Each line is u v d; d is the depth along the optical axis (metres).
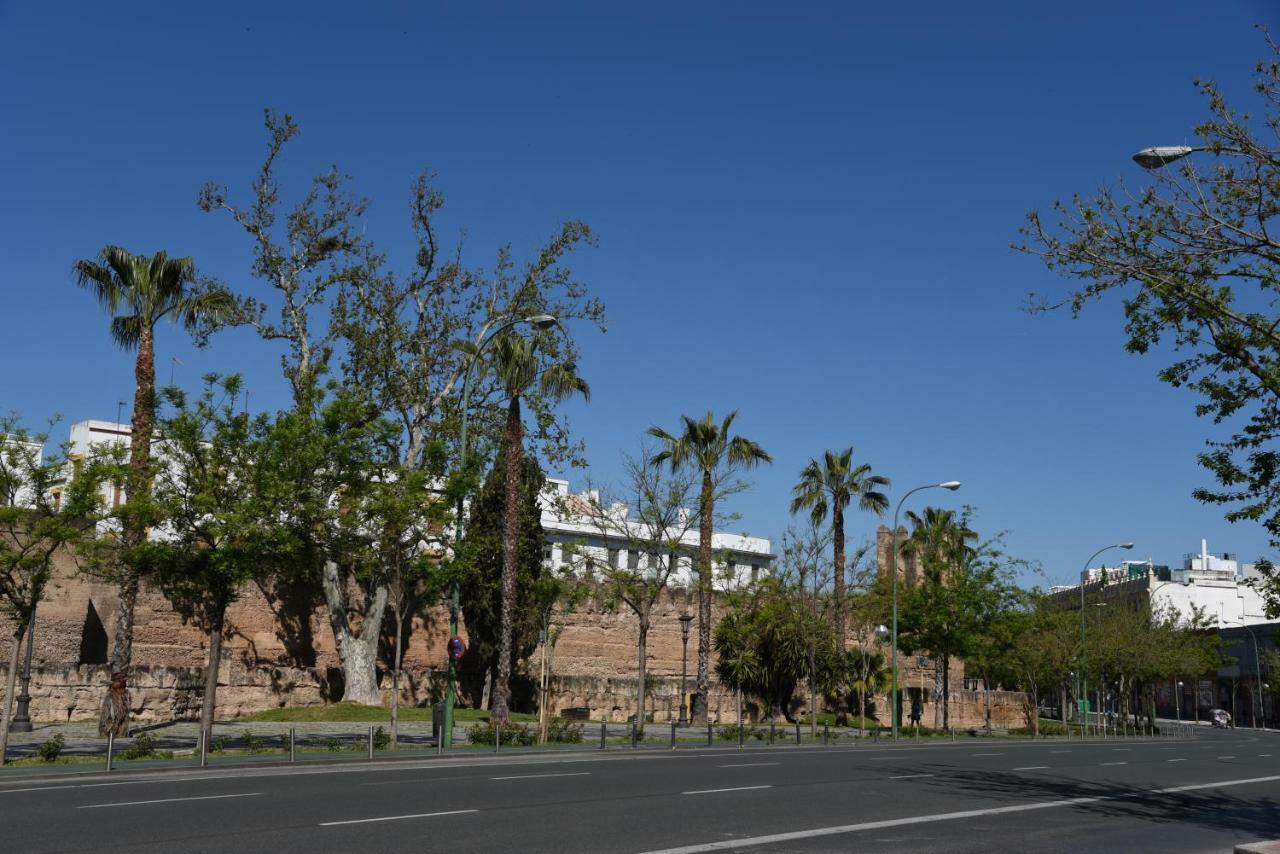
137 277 31.41
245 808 15.94
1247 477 18.03
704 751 32.81
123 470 24.95
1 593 24.97
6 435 24.03
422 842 12.98
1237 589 114.06
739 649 53.75
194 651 40.19
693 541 82.88
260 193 37.50
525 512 47.22
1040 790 22.52
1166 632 74.19
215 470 25.75
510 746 31.17
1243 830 16.77
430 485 35.00
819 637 50.56
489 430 40.28
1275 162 15.88
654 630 54.94
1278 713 95.50
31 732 30.97
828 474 55.91
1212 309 16.78
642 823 15.17
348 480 26.97
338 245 38.25
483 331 38.75
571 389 38.41
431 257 39.22
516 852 12.41
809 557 51.69
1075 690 81.94
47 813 15.24
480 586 46.50
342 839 13.09
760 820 15.88
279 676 40.56
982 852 13.59
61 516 23.64
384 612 45.94
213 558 25.14
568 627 52.47
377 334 38.12
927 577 58.78
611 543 61.53
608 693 50.31
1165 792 23.19
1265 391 17.64
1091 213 16.91
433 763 25.77
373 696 40.91
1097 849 14.19
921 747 39.56
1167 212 16.50
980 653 58.69
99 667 35.91
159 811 15.51
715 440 45.75
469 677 47.75
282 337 37.72
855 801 18.89
